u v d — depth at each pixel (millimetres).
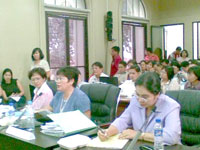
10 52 5543
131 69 4129
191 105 2281
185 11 8859
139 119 1931
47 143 1752
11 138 1907
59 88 2443
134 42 8555
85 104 2402
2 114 2506
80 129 1980
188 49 8875
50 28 6355
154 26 9070
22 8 5715
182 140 2277
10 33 5539
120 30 7875
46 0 6262
